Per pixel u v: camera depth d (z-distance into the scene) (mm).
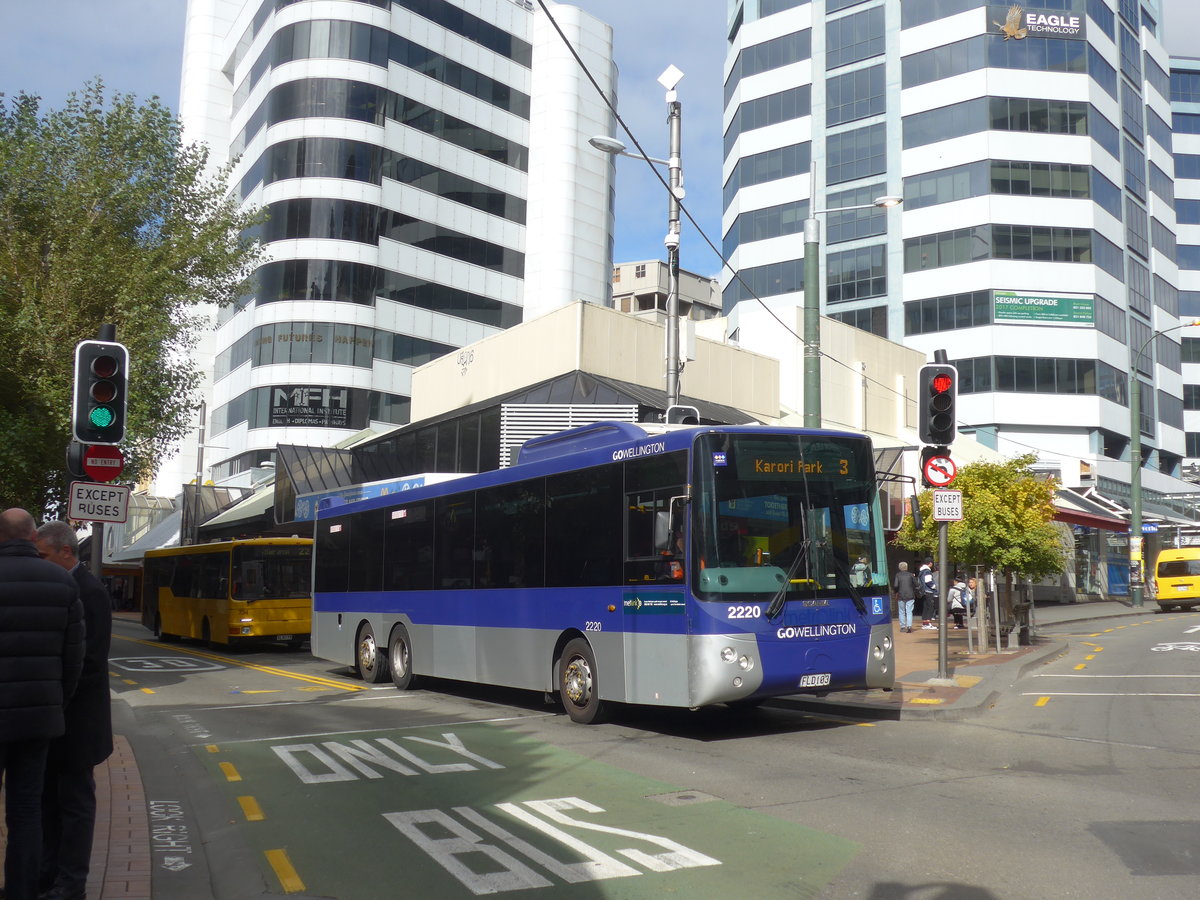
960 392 57594
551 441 13867
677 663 10695
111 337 10391
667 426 12570
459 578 15070
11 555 4984
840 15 64000
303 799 8203
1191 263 90000
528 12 63875
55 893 5289
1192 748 9727
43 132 20938
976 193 58062
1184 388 88125
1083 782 8180
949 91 59594
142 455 21797
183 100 64375
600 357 27531
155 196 21812
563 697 12523
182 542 46344
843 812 7266
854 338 37875
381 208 53688
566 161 62250
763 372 33094
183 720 13086
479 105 59781
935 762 9219
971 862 5957
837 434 11680
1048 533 18781
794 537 11125
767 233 65250
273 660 24078
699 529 10688
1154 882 5516
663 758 9688
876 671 11344
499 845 6605
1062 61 59281
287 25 53812
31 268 20141
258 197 54750
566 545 12734
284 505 34438
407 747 10523
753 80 67062
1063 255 57844
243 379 53719
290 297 51438
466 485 15156
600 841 6629
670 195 18359
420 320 55062
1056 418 56531
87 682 5480
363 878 6008
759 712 13148
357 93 53375
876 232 61156
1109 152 61562
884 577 11641
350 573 18672
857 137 62531
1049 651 19719
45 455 19672
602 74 65312
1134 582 42781
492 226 59656
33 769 4887
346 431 50938
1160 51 72312
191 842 6977
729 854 6238
